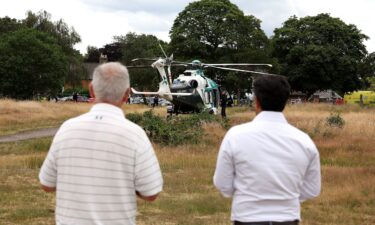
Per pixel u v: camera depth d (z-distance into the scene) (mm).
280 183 3436
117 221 3262
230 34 62406
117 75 3408
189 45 62094
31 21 76188
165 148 17609
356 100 70250
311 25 74062
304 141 3557
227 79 60438
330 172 12641
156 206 9258
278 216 3424
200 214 8820
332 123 23656
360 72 76938
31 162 14117
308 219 8508
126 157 3273
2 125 28203
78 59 78000
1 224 7918
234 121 26750
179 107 30797
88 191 3256
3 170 13094
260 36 63844
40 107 34656
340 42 71625
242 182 3502
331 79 71188
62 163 3350
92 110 3418
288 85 3623
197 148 17531
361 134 21266
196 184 11414
